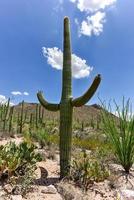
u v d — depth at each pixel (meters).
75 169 7.23
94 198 6.35
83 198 6.16
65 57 7.84
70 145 7.39
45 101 8.09
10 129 20.03
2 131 18.89
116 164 9.30
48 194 6.17
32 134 16.98
